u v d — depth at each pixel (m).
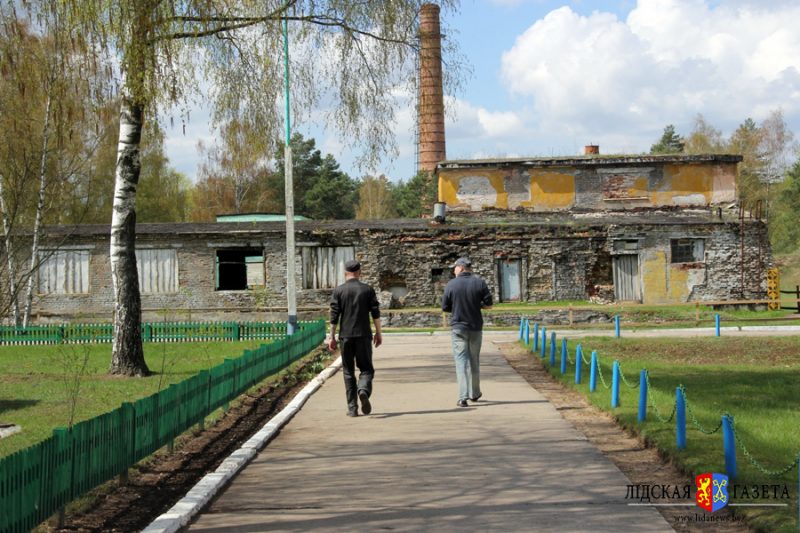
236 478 9.11
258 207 76.25
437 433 11.60
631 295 42.38
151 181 61.34
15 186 19.83
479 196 48.72
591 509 7.61
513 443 10.78
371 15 19.30
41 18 15.79
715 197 48.53
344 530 7.11
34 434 11.74
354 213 102.38
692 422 11.48
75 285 40.31
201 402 12.39
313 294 41.31
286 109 29.36
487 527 7.10
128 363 18.92
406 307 42.00
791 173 91.12
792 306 44.25
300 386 18.30
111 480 9.12
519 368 20.17
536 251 42.25
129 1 16.03
